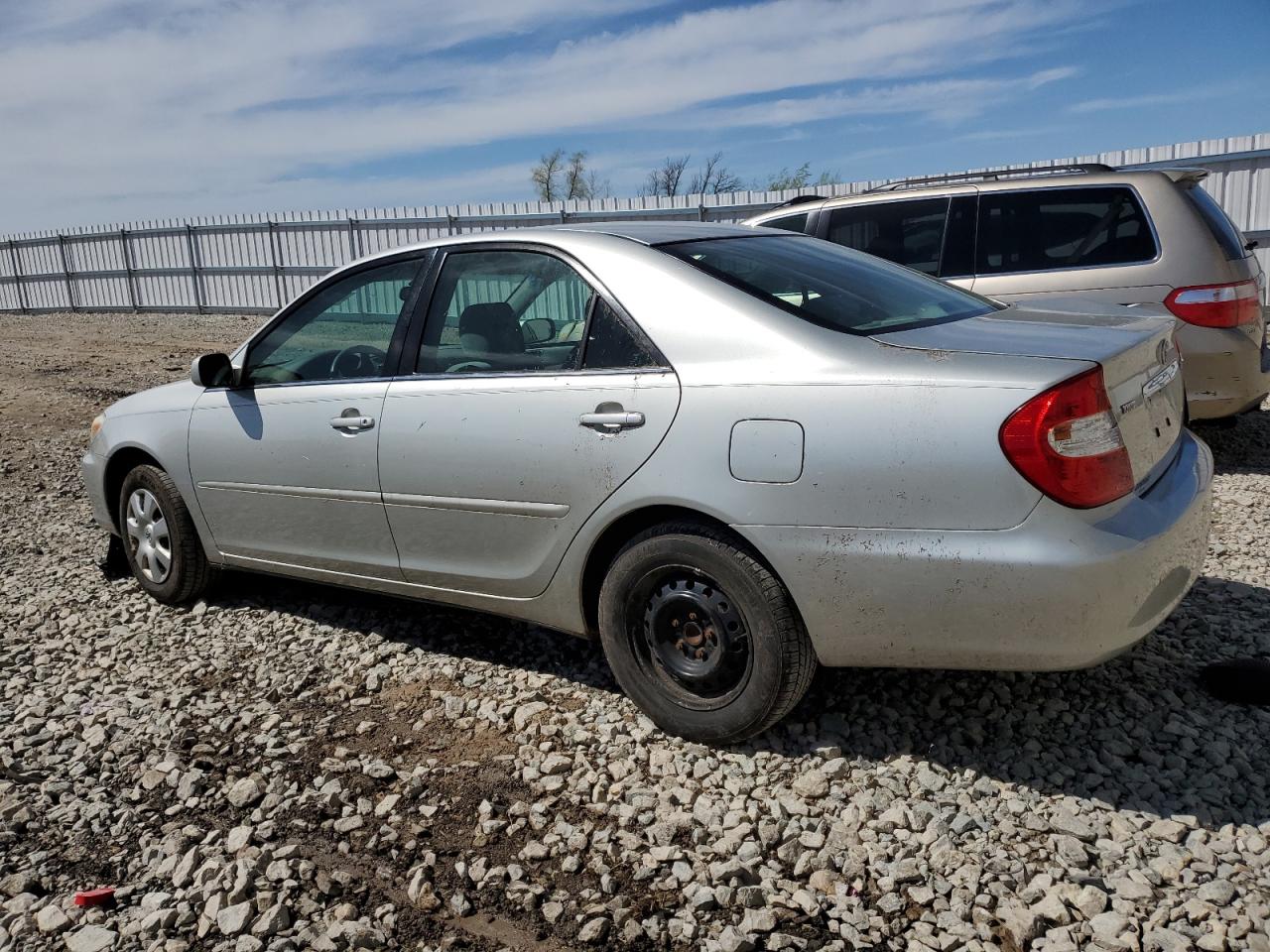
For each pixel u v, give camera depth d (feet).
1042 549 8.68
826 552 9.46
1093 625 8.79
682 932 8.05
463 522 12.04
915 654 9.50
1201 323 20.35
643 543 10.59
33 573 18.29
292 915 8.54
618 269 11.09
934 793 9.67
